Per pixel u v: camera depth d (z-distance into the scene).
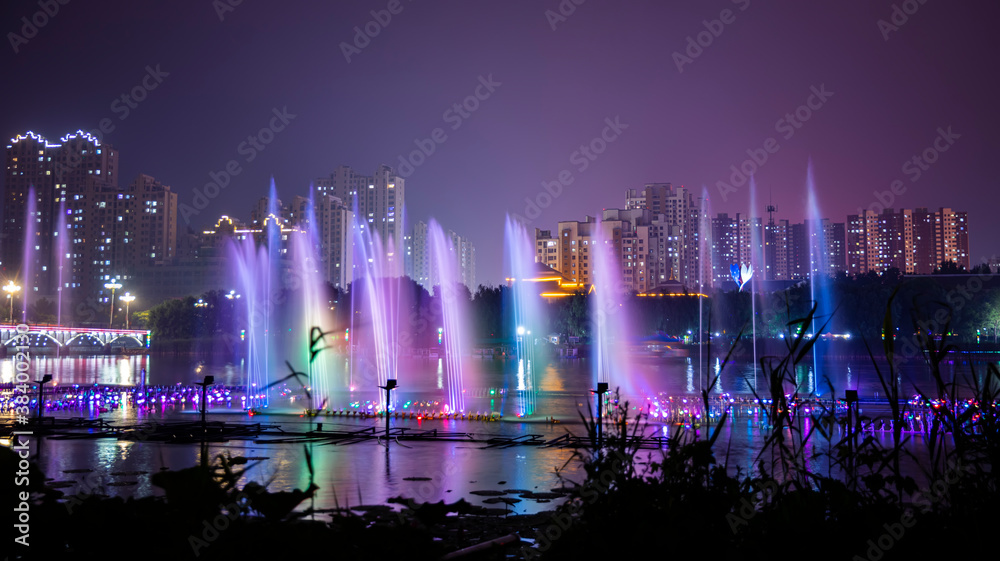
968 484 5.93
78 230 194.00
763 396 41.03
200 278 179.88
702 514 5.53
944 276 111.00
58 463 17.72
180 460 18.30
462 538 10.17
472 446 21.34
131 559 3.98
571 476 16.25
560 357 107.75
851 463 6.79
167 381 56.69
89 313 166.62
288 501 4.12
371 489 14.85
